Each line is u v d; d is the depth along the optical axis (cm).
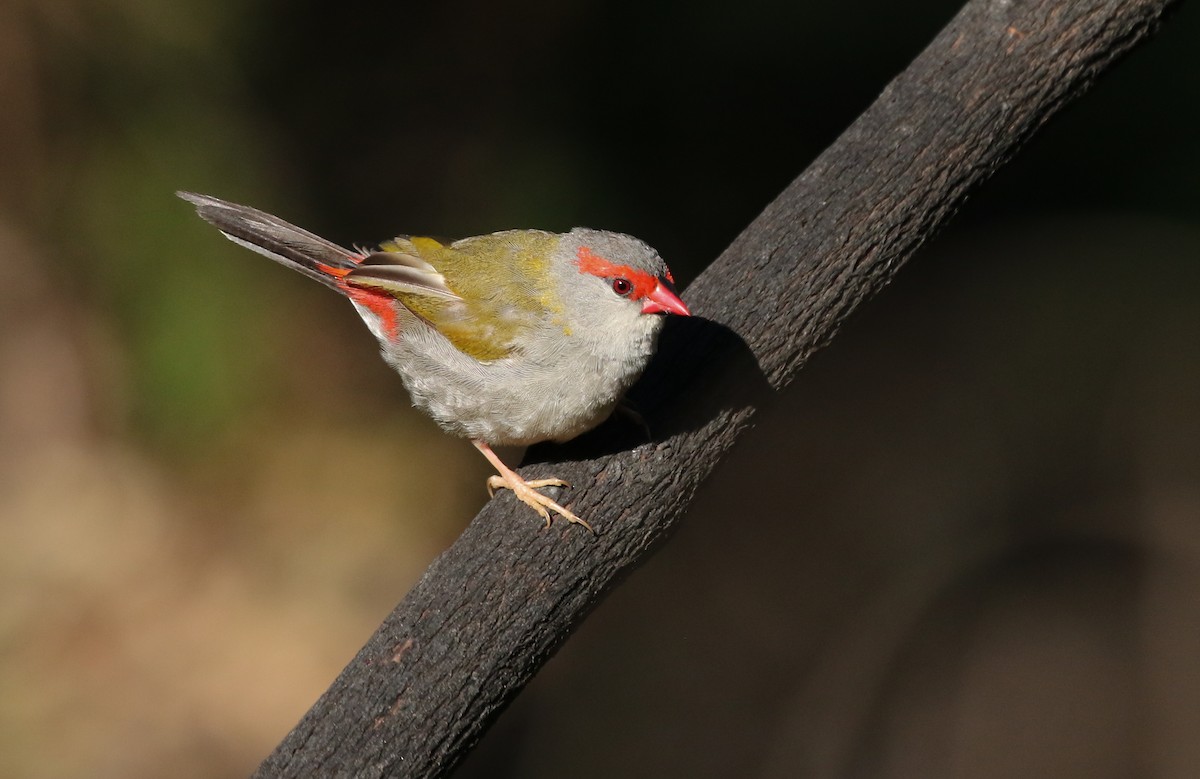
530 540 610
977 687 1054
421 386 725
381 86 1430
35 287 1291
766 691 1132
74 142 1306
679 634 1196
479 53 1457
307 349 1329
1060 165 1434
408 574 1216
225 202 779
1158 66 1416
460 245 730
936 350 1355
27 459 1247
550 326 661
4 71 1281
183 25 1345
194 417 1277
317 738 571
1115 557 1117
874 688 1084
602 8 1480
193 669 1126
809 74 1469
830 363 1371
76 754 1059
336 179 1388
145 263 1293
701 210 1411
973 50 673
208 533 1231
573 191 1391
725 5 1489
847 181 671
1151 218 1377
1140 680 1023
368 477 1277
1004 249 1411
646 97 1457
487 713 588
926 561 1184
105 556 1198
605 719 1138
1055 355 1309
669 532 638
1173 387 1238
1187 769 961
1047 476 1216
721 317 662
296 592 1198
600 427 659
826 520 1256
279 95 1397
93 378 1277
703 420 645
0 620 1147
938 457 1273
